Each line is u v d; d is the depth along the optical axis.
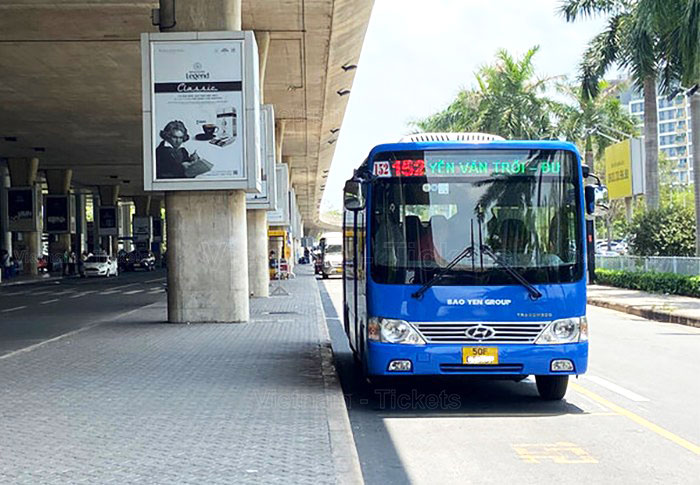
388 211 9.98
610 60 35.69
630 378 12.72
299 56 33.19
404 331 9.75
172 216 20.31
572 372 9.79
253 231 31.66
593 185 10.45
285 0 26.28
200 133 19.47
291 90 39.72
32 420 8.60
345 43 33.00
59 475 6.47
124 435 7.89
